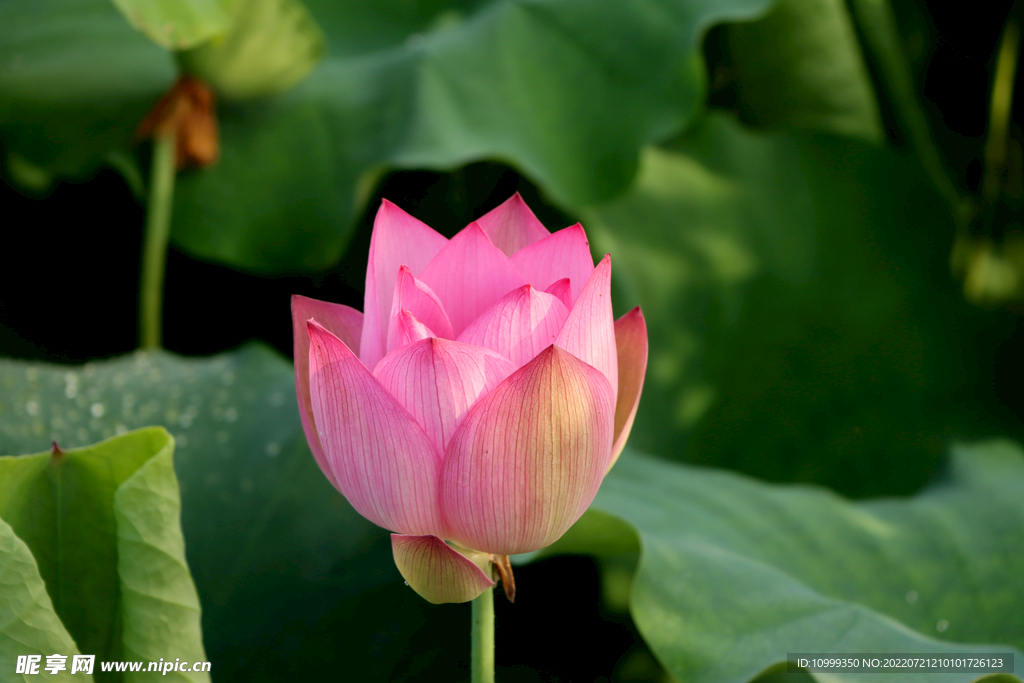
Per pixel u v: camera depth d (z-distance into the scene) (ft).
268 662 4.71
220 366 5.82
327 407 4.07
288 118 7.06
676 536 4.81
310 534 4.90
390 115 6.88
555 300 4.12
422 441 4.05
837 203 7.47
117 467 4.19
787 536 5.01
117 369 5.66
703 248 7.21
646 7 7.15
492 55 7.11
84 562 4.19
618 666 5.29
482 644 4.25
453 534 4.12
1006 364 7.22
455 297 4.22
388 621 4.81
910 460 6.86
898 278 7.34
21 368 5.37
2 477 4.15
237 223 6.88
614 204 7.14
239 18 6.28
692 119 6.99
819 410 7.07
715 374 7.00
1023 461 6.05
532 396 4.00
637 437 6.54
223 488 4.95
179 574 4.20
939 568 5.01
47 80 7.34
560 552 4.80
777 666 4.45
